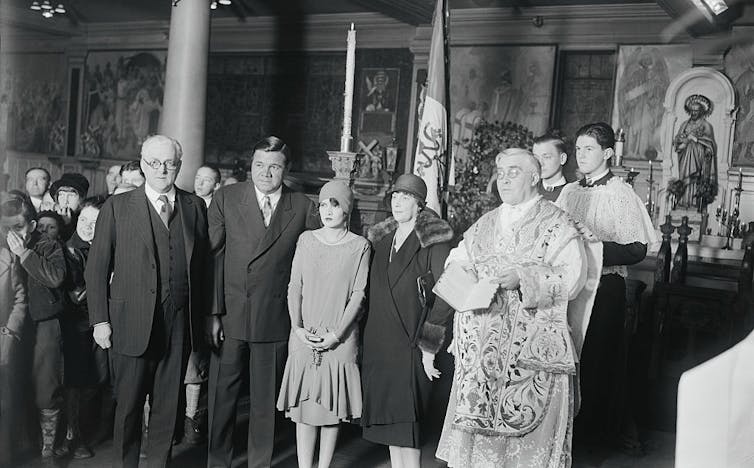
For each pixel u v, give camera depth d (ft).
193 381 15.20
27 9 55.93
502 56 43.09
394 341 12.59
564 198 16.43
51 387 13.43
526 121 42.68
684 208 36.58
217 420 13.53
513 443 11.18
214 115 52.85
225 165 52.60
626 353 16.49
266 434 13.46
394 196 12.94
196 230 13.20
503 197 11.54
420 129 20.07
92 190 58.34
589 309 11.69
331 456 13.30
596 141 15.97
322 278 13.00
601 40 40.57
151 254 12.62
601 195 15.89
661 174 38.27
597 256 11.62
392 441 12.63
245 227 13.46
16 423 13.82
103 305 12.66
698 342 19.74
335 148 49.11
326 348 12.83
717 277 32.07
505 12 42.55
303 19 49.29
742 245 32.91
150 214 12.80
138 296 12.53
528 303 10.78
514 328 11.21
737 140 35.94
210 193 20.24
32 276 13.19
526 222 11.44
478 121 43.60
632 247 15.47
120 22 57.26
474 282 11.01
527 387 11.08
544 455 11.06
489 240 11.73
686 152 36.81
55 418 13.56
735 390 3.16
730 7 32.53
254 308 13.30
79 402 14.40
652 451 16.47
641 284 19.71
